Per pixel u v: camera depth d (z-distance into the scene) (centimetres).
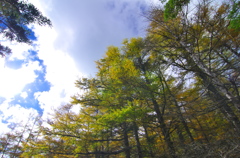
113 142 1081
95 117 880
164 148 686
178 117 612
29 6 567
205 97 495
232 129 580
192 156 494
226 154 380
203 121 880
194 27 495
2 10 544
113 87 823
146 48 604
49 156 828
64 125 817
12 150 1681
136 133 837
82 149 800
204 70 481
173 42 557
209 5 451
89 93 923
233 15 407
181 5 473
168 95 689
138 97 761
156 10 564
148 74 770
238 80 423
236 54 486
